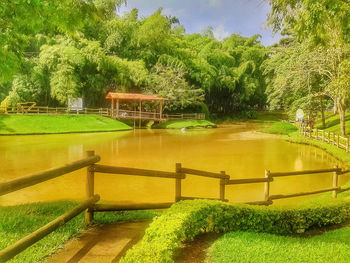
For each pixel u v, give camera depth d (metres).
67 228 3.71
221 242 3.41
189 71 48.22
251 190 8.87
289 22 6.52
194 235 3.58
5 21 6.62
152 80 40.88
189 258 3.10
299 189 9.09
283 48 26.23
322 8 5.80
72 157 14.09
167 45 46.44
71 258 3.02
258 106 69.25
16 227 3.90
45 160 13.23
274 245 3.36
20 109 33.41
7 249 2.30
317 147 18.81
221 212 3.90
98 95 40.50
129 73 39.34
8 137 22.62
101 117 33.00
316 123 30.62
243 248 3.23
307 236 4.34
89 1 6.50
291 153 16.47
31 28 6.93
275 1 6.14
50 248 3.17
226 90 55.00
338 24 6.37
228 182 5.23
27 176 2.52
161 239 2.93
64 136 24.30
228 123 46.28
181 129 33.50
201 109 48.09
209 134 27.83
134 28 43.84
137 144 19.69
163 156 14.95
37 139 21.64
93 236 3.62
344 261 2.94
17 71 8.13
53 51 33.88
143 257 2.51
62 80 33.41
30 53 37.06
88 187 3.87
